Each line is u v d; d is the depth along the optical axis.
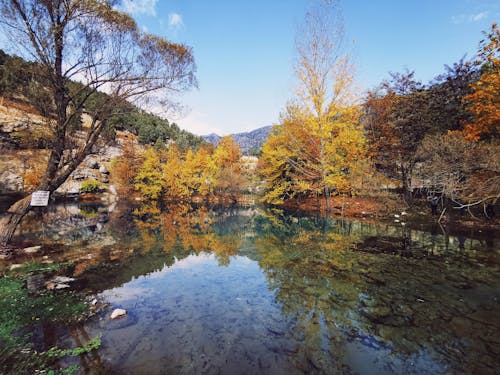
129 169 35.97
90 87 8.80
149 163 33.91
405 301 4.83
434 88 16.50
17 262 6.96
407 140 16.42
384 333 3.82
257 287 5.75
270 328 3.99
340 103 15.41
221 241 10.92
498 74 10.73
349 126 16.53
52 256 7.70
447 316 4.25
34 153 22.00
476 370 2.99
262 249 9.37
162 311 4.55
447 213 13.87
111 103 8.59
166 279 6.26
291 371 2.99
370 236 10.39
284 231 12.91
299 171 20.95
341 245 9.23
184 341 3.59
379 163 18.78
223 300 5.06
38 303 4.56
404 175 17.56
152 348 3.40
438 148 12.05
